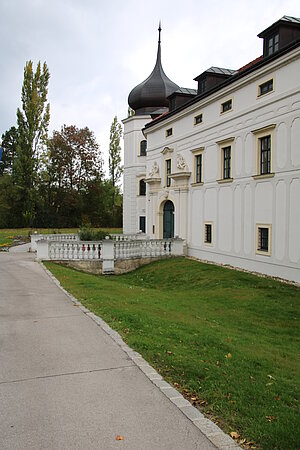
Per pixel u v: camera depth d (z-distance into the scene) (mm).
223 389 5191
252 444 3916
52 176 58969
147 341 7082
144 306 10766
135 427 4223
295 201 15781
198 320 10078
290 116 16062
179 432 4129
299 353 8266
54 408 4641
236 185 19906
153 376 5551
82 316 9047
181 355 6449
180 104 27188
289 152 16109
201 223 23531
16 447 3852
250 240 18766
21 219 57844
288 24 16906
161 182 28875
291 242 16016
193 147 24375
